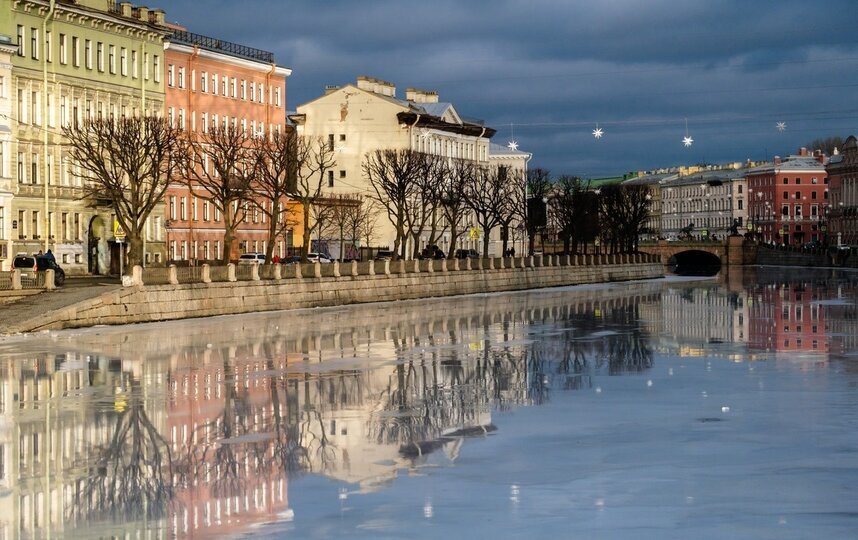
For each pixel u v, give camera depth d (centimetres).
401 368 6275
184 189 13988
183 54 14025
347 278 11994
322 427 4525
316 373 6088
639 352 6919
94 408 5000
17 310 8462
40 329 8275
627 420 4553
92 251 12469
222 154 12700
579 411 4784
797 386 5356
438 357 6788
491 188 19275
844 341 7450
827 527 3089
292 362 6569
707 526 3116
